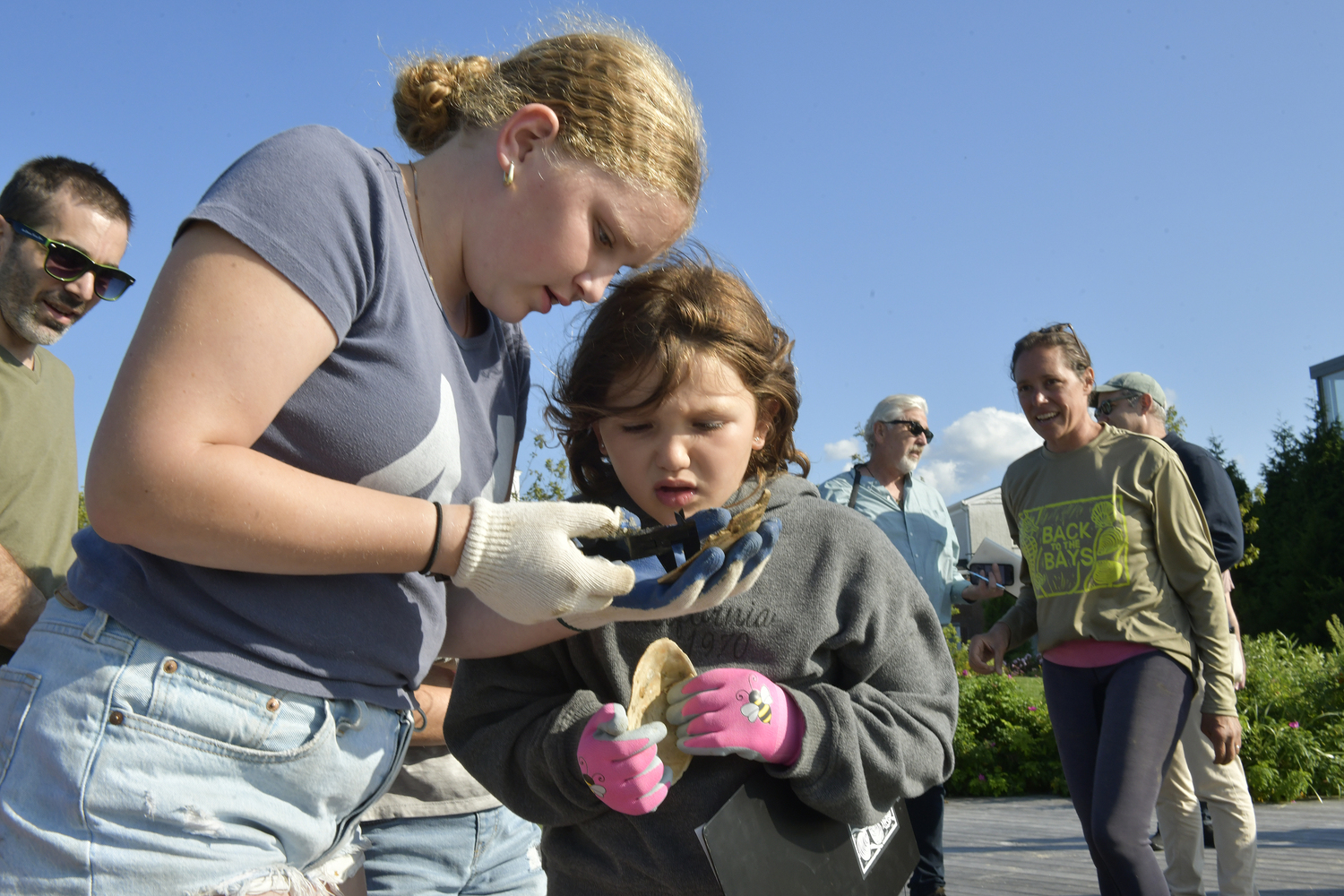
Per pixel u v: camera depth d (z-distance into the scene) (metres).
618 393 1.80
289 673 1.34
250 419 1.19
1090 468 3.78
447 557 1.24
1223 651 3.56
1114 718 3.41
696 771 1.78
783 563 1.87
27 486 2.59
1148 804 3.24
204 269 1.18
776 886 1.64
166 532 1.15
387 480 1.37
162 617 1.28
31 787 1.25
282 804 1.36
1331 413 25.27
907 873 1.98
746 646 1.83
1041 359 3.86
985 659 4.29
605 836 1.82
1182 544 3.57
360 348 1.33
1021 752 9.76
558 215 1.41
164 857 1.25
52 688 1.28
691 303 1.78
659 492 1.79
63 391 2.79
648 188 1.44
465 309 1.59
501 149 1.42
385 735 1.50
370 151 1.43
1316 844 6.02
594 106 1.42
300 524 1.17
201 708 1.27
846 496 5.64
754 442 1.94
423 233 1.48
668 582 1.39
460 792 2.39
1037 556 3.81
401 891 2.31
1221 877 4.27
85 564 1.35
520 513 1.26
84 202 2.70
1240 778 4.29
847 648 1.87
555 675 1.95
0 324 2.64
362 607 1.40
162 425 1.12
